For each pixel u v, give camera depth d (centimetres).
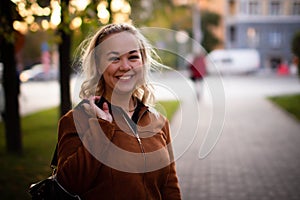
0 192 598
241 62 4950
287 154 896
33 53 4672
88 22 586
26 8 607
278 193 627
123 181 223
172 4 2416
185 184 680
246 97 2278
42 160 816
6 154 858
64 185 217
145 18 1590
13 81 871
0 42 836
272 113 1606
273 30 5731
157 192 241
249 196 614
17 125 873
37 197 225
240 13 5712
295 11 5712
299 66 2139
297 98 2056
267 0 5706
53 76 4281
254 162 827
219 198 605
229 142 1033
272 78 4231
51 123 1357
